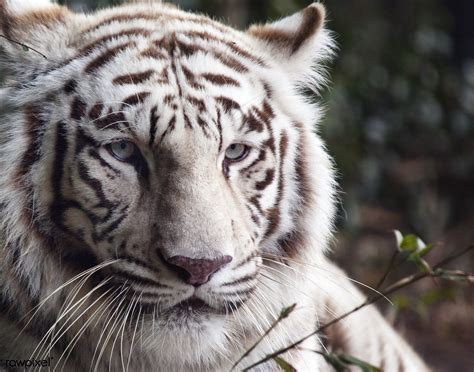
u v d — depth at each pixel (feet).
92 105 24.30
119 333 25.11
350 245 55.42
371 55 64.54
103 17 26.76
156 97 24.04
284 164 26.35
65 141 24.44
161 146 23.82
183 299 23.67
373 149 60.75
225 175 24.91
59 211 24.62
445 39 68.85
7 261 24.99
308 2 58.90
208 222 23.20
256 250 24.97
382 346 34.71
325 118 54.19
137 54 25.03
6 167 24.64
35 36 25.75
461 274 23.71
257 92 25.89
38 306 25.00
